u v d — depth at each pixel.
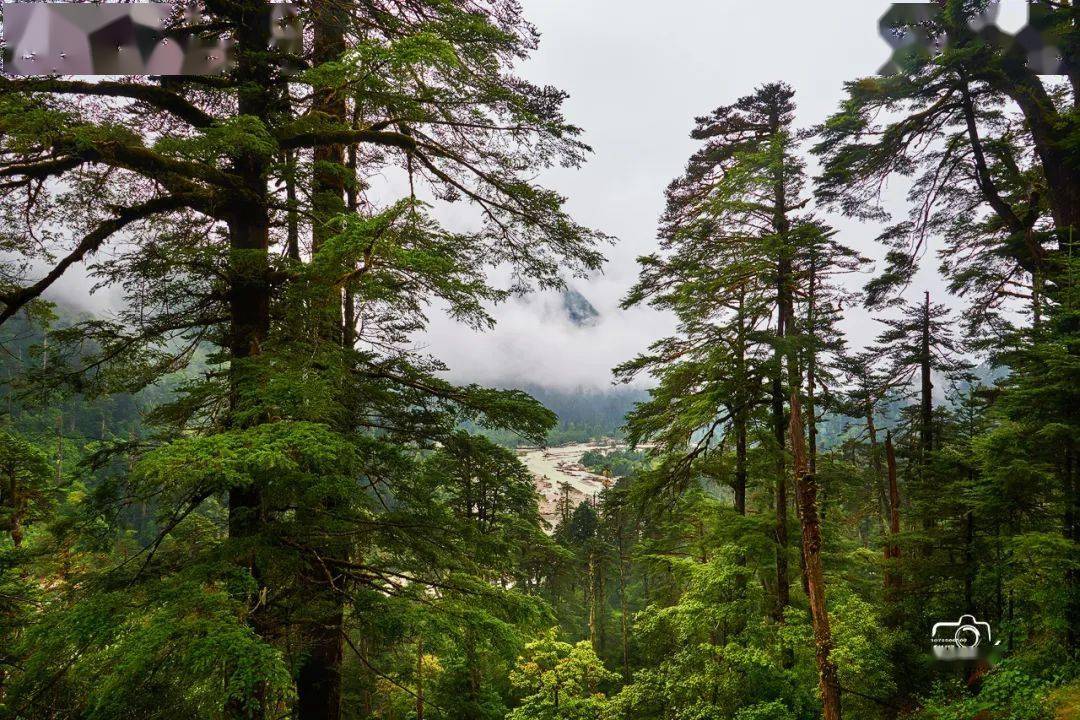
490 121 6.92
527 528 13.78
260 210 6.16
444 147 7.79
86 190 5.15
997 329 16.09
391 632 5.04
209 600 4.03
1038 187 13.48
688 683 11.82
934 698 10.84
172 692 3.79
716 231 12.66
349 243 3.95
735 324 11.70
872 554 15.90
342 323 6.78
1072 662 8.30
